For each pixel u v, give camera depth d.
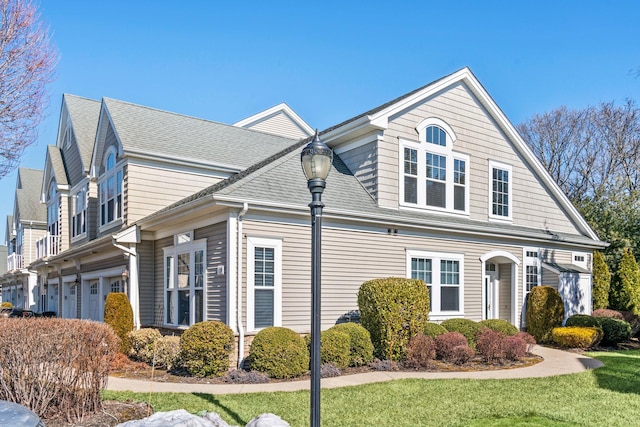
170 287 13.15
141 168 14.50
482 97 16.16
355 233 12.51
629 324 15.66
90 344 6.32
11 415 4.32
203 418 5.80
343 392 8.18
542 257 17.50
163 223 12.68
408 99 14.19
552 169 38.03
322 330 11.15
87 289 18.48
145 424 5.29
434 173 14.85
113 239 13.30
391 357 10.88
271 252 11.12
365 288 11.41
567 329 14.33
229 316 10.37
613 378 9.47
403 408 7.22
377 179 13.59
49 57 11.19
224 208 10.62
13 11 10.45
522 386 8.70
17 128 11.10
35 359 5.97
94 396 6.38
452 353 11.20
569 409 7.21
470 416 6.84
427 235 14.01
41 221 29.58
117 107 16.23
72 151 20.91
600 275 22.14
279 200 11.13
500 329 13.42
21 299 32.09
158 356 10.45
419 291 11.33
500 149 16.83
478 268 15.27
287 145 19.44
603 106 35.34
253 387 8.61
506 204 16.77
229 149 16.97
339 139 14.83
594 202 26.03
